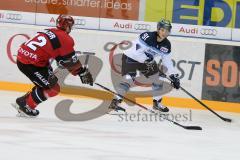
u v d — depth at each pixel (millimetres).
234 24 17859
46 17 18516
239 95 17656
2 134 10656
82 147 10016
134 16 18250
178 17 18047
